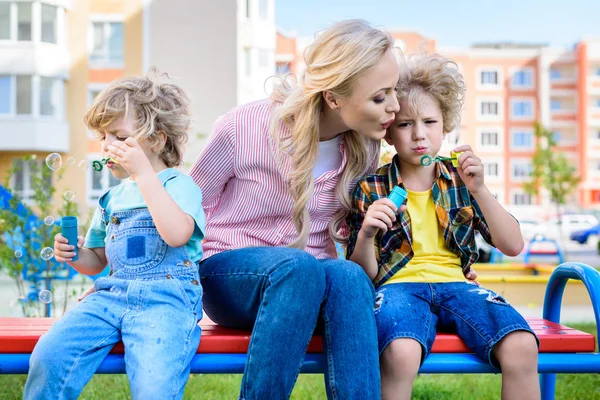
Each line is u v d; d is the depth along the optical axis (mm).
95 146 15578
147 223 1554
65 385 1354
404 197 1602
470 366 1494
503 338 1475
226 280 1518
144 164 1485
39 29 15359
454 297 1622
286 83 1764
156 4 15391
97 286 1532
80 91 15578
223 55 15336
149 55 15383
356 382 1345
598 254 16641
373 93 1553
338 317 1390
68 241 1630
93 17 15500
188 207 1527
